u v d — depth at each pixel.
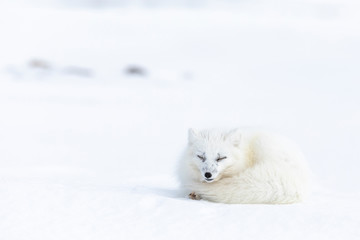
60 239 7.16
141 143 30.62
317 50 133.00
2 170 16.41
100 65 115.12
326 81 88.69
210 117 45.75
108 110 50.16
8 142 28.94
